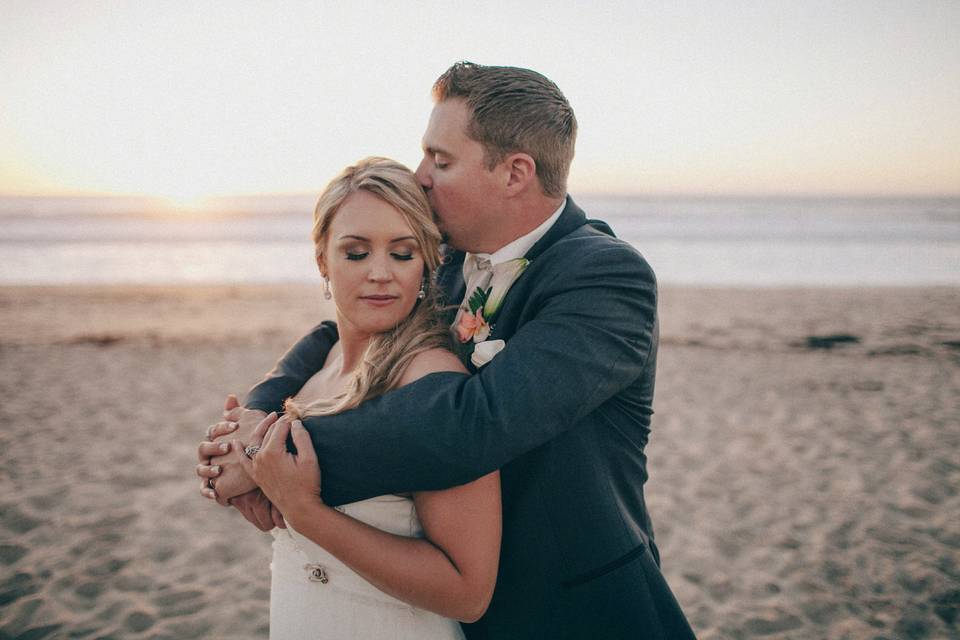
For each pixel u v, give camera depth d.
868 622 3.35
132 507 4.62
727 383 7.77
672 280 17.30
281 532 1.41
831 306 12.70
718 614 3.44
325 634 1.33
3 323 11.23
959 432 6.11
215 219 39.97
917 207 54.38
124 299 13.64
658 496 4.88
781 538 4.23
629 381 1.31
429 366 1.25
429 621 1.35
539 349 1.20
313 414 1.29
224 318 11.70
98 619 3.35
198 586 3.66
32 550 4.02
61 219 39.53
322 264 1.43
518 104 1.34
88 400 7.12
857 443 5.88
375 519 1.25
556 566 1.29
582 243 1.35
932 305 12.70
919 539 4.18
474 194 1.39
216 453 1.37
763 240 26.98
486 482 1.19
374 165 1.34
